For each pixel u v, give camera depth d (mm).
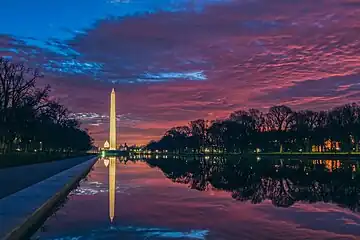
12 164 59219
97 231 15555
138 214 19328
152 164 82000
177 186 33656
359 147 127312
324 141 130500
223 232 15367
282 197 26234
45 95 74250
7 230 13008
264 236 14727
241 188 32000
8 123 64500
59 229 15961
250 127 148375
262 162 88562
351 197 26250
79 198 25562
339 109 126125
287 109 142000
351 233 15336
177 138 197750
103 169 61969
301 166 68688
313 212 20109
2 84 65938
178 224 16859
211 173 51406
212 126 166625
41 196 21109
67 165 62312
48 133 90125
